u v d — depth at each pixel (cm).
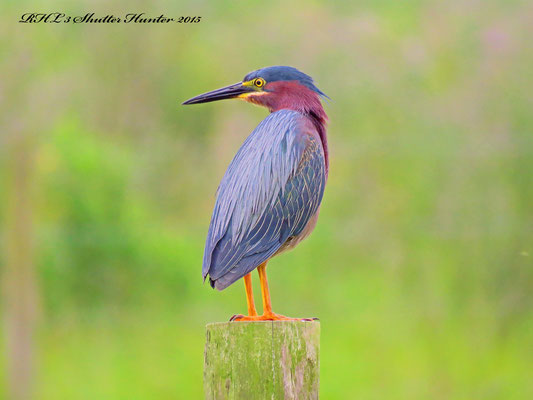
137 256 1554
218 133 1833
